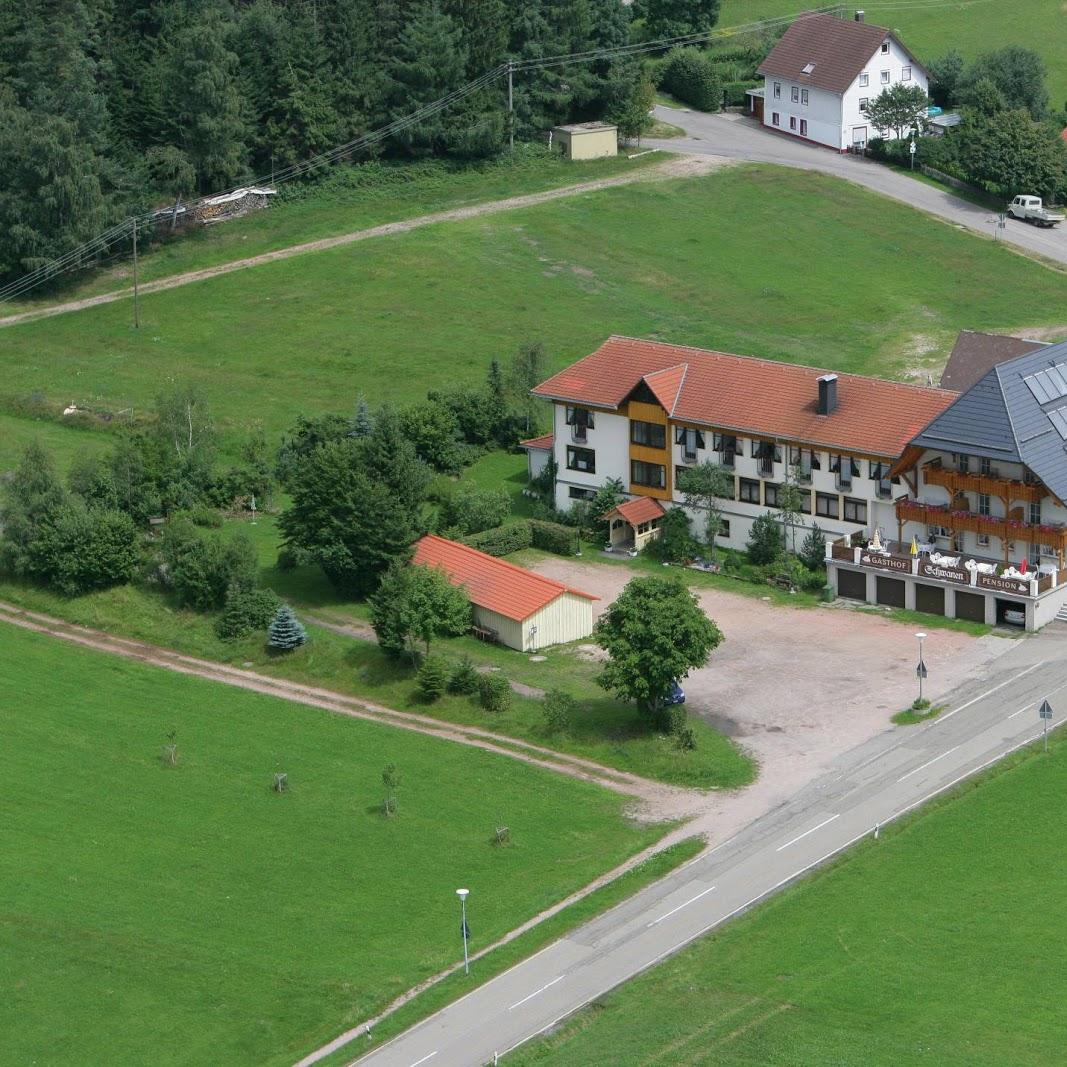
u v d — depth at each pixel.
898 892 88.88
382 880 92.44
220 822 98.31
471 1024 80.25
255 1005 82.19
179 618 124.25
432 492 140.75
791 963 83.38
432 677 111.69
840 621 120.62
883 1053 76.50
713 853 93.62
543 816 98.62
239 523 139.88
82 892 90.81
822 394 126.69
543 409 153.00
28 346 174.75
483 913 89.25
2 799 100.31
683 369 134.62
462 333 172.75
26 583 129.38
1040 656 113.31
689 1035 78.25
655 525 133.88
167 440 145.00
